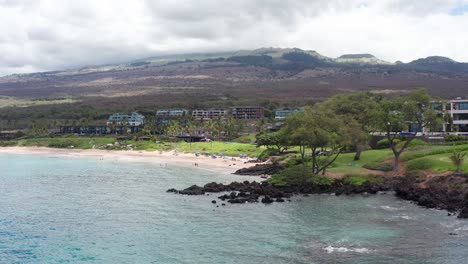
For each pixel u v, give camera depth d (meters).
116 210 82.50
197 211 80.38
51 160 189.25
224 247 60.06
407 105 106.44
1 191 105.25
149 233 67.00
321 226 69.25
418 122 108.06
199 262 54.81
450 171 94.31
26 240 64.38
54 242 63.34
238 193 94.81
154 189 105.69
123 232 67.81
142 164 167.00
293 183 99.88
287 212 78.69
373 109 114.94
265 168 132.00
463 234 63.53
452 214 74.94
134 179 124.25
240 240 62.91
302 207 82.56
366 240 61.84
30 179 126.75
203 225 70.88
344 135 103.06
